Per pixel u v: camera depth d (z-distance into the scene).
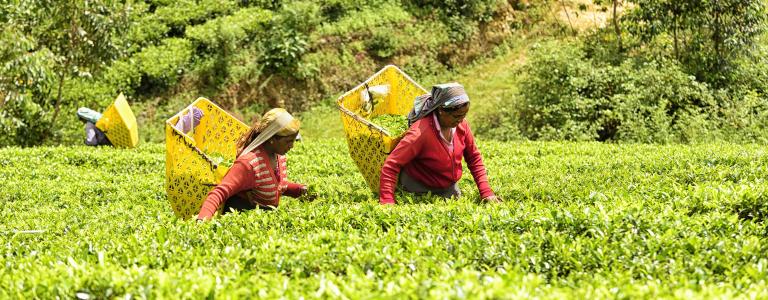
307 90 22.27
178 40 22.05
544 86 18.48
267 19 22.41
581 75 18.19
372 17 23.39
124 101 15.98
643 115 17.70
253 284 5.17
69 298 5.18
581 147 13.95
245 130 9.67
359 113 10.31
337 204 8.31
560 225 6.72
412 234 6.50
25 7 17.80
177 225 7.04
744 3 18.34
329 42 22.75
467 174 11.16
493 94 21.94
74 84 19.88
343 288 4.90
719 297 4.50
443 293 4.43
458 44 23.61
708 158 10.66
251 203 7.45
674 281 5.23
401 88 10.70
